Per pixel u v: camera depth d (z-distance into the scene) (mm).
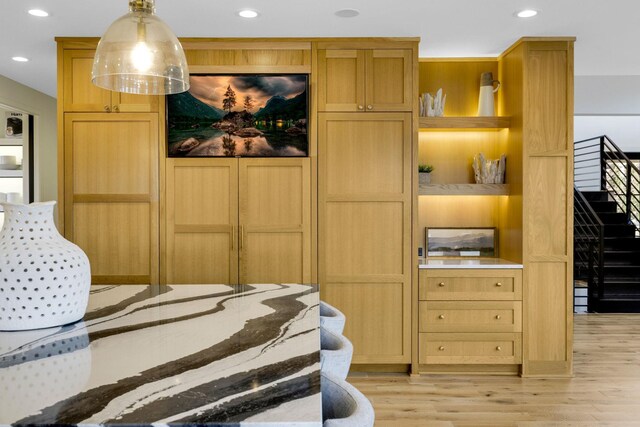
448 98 4738
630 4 3453
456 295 4184
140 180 4172
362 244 4203
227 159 4172
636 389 3893
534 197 4148
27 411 939
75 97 4141
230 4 3443
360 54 4172
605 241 7273
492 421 3309
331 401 1300
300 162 4180
